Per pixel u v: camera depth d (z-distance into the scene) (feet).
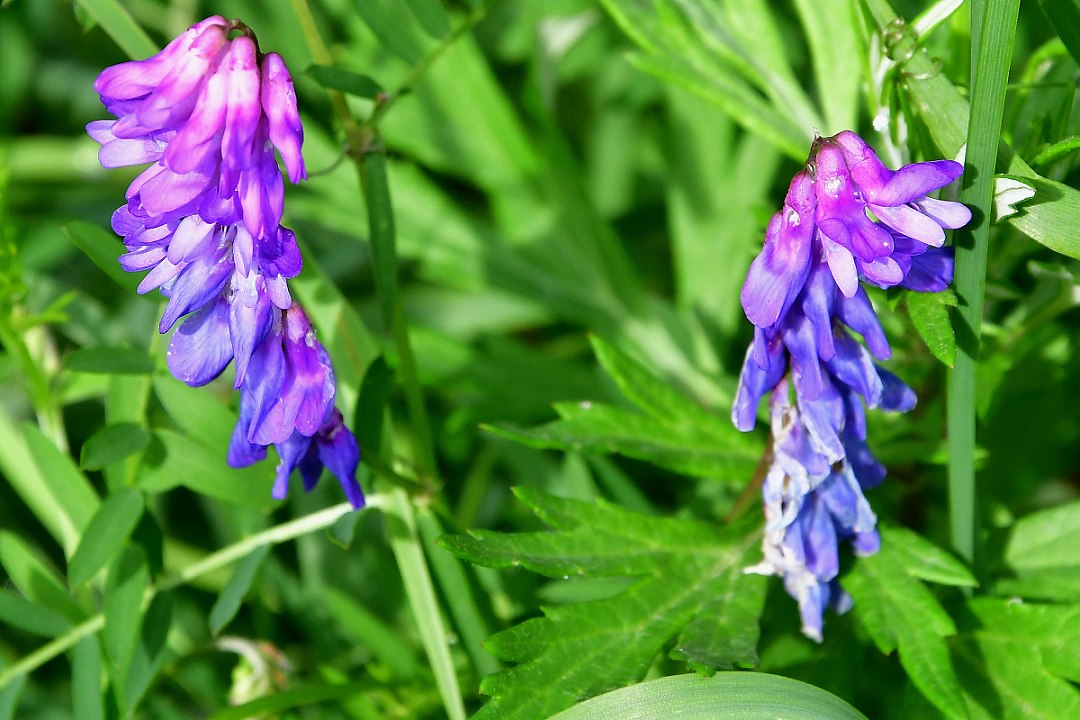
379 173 1.05
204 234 0.93
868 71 1.04
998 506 1.12
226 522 1.19
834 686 1.05
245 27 0.91
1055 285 1.05
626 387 1.06
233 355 0.95
